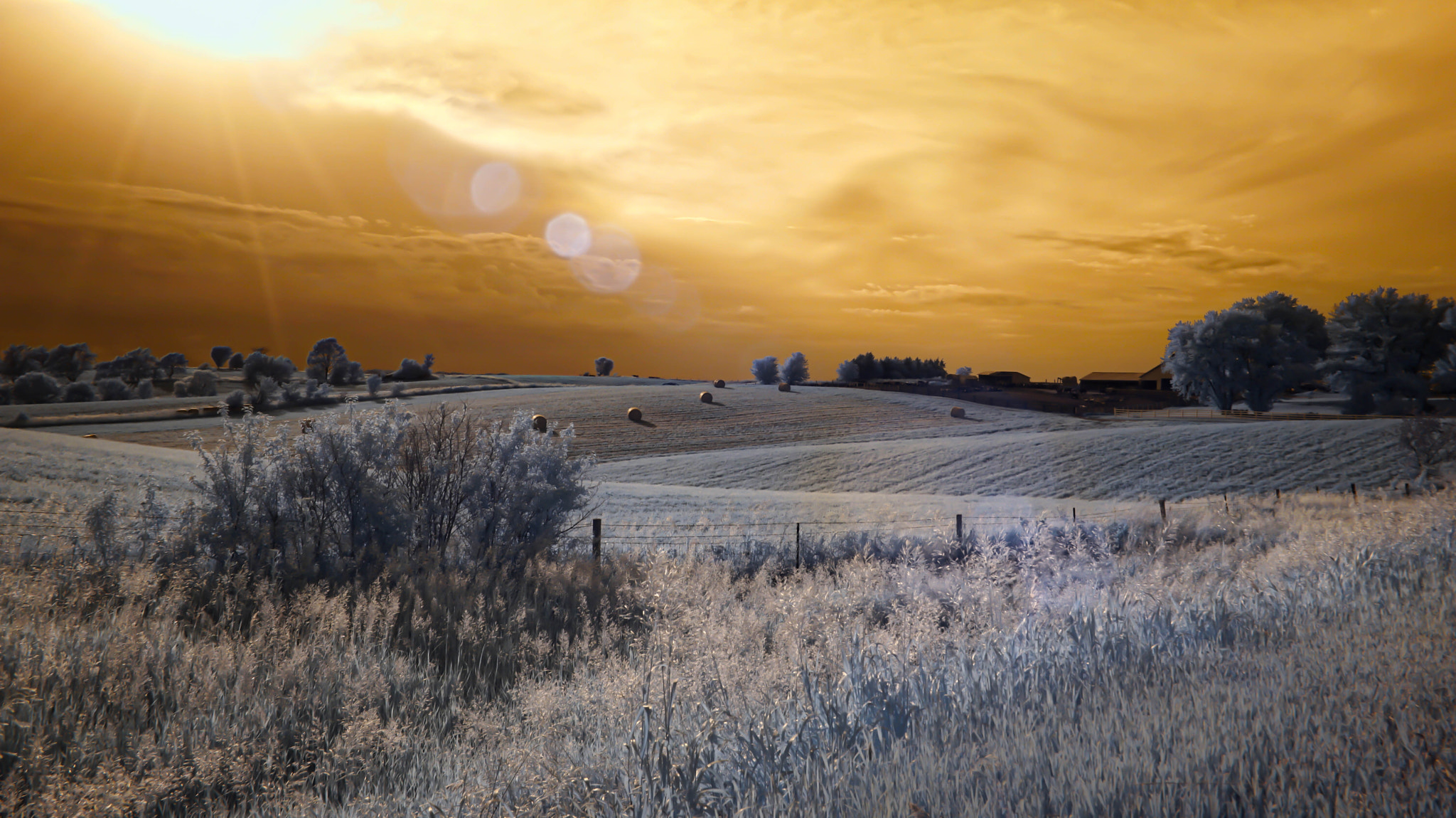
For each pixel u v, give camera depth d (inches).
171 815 164.9
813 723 145.6
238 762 174.6
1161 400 5413.4
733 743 141.9
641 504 1175.6
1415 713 115.5
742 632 228.4
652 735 146.4
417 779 179.8
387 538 453.7
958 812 97.3
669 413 3671.3
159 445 2669.8
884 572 373.7
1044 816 95.3
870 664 181.2
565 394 4461.1
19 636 239.8
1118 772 101.2
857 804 104.4
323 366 6520.7
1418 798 91.0
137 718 203.9
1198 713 121.3
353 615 300.2
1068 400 4808.1
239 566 396.2
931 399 4347.9
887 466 2044.8
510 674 269.3
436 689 248.1
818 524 845.8
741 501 1238.3
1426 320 3676.2
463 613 316.8
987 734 125.5
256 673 240.4
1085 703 138.1
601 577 417.4
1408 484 1291.8
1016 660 175.2
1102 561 390.0
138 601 317.7
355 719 197.5
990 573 296.7
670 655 197.0
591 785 130.4
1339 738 107.7
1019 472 1849.2
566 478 532.7
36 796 159.9
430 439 511.8
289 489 436.1
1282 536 507.5
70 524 461.4
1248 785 97.3
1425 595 203.8
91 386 5999.0
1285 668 147.1
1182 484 1663.4
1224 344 3715.6
